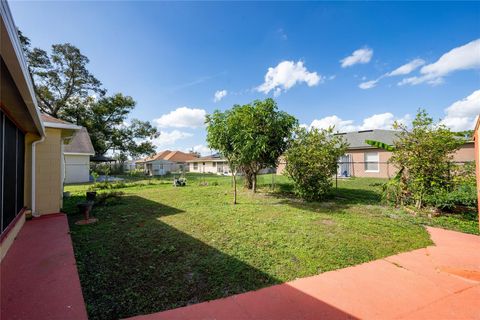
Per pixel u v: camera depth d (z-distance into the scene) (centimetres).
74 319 214
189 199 923
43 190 650
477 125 515
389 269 326
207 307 238
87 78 2545
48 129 659
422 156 647
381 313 229
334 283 288
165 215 642
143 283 285
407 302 249
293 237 452
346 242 425
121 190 1260
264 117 927
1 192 368
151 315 224
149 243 423
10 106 366
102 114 2681
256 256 365
